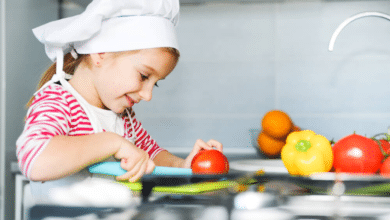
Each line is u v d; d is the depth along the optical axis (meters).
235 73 1.56
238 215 0.44
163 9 0.74
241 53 1.56
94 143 0.59
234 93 1.56
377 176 0.50
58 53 0.79
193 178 0.59
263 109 1.55
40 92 0.76
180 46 1.58
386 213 0.43
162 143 1.59
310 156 0.65
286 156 0.68
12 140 1.18
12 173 1.16
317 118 1.53
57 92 0.76
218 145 0.93
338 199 0.46
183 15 1.57
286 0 1.52
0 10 1.14
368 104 1.50
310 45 1.52
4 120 1.14
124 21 0.73
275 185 0.53
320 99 1.52
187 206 0.44
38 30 0.81
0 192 1.12
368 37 1.49
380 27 1.49
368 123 1.50
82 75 0.81
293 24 1.53
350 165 0.64
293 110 1.54
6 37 1.15
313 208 0.43
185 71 1.58
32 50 1.31
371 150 0.64
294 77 1.54
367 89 1.50
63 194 0.58
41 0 1.38
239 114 1.56
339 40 1.51
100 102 0.84
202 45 1.57
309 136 0.69
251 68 1.55
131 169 0.59
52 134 0.62
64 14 1.57
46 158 0.56
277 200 0.45
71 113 0.76
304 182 0.52
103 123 0.82
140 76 0.74
